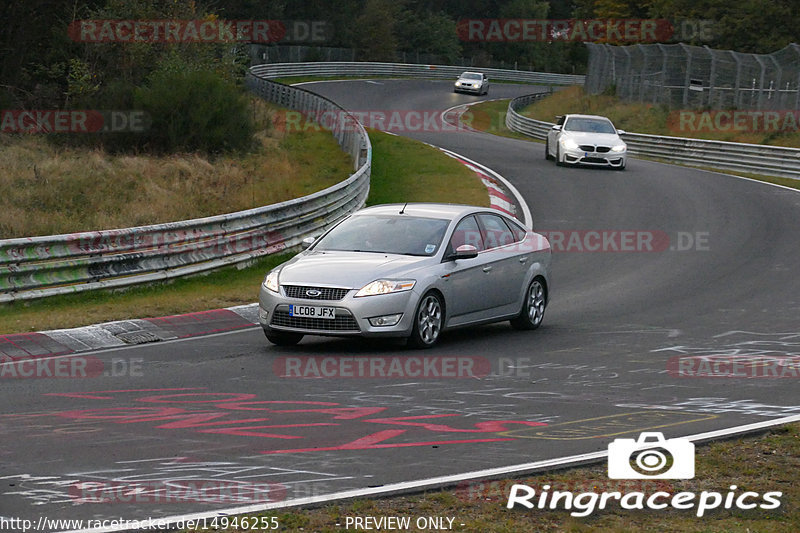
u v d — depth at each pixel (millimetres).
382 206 46156
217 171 100688
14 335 41438
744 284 59000
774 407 30422
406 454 24641
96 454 24562
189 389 32969
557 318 49656
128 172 95125
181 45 148125
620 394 32469
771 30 188375
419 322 40281
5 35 144250
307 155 120500
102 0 152250
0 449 25031
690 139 131875
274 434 26750
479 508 20141
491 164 118812
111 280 55438
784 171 115812
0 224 72688
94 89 134750
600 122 120312
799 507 20406
